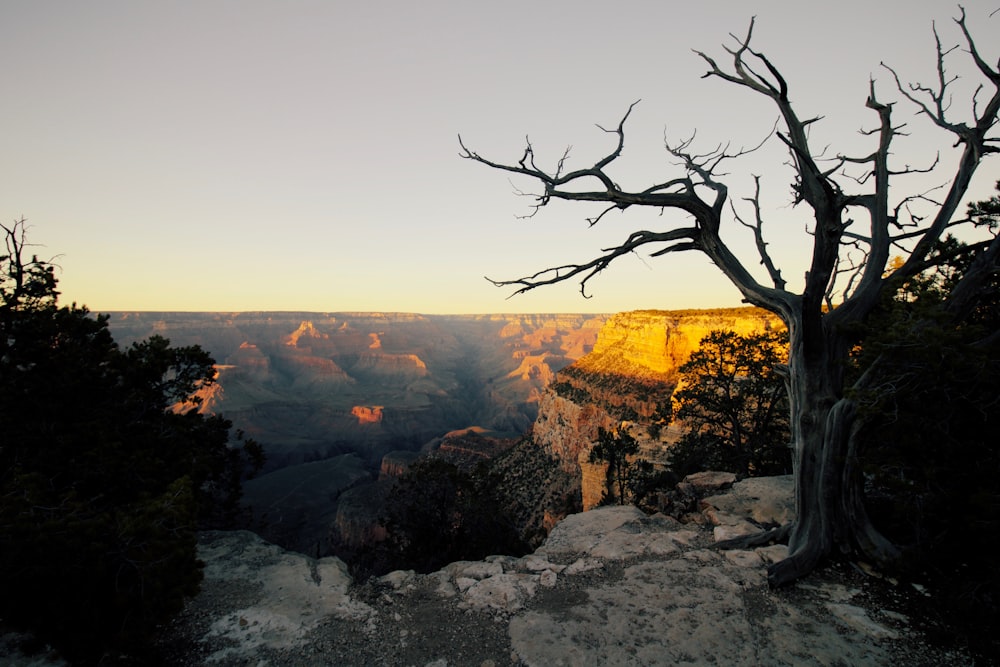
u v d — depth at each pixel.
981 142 9.44
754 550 10.48
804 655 7.18
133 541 7.06
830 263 9.07
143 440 11.84
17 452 9.65
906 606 8.31
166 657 7.01
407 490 20.70
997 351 8.40
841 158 10.90
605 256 10.30
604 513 13.12
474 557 19.92
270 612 8.10
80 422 10.86
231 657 7.07
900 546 9.40
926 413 8.65
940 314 8.30
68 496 7.73
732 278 10.65
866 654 7.20
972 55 9.53
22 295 12.26
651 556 10.36
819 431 9.75
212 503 14.35
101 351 13.19
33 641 6.88
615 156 9.71
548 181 9.73
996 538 7.94
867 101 10.34
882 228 10.13
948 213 9.80
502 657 7.23
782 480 15.27
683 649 7.36
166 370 14.10
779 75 8.79
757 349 24.45
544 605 8.59
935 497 8.58
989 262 9.10
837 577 9.27
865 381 9.36
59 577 6.57
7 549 6.47
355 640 7.55
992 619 7.25
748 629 7.82
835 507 9.61
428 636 7.71
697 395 25.94
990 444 8.50
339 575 9.41
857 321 9.73
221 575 9.20
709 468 26.84
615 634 7.73
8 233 12.33
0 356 11.38
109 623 6.81
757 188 10.78
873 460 9.34
